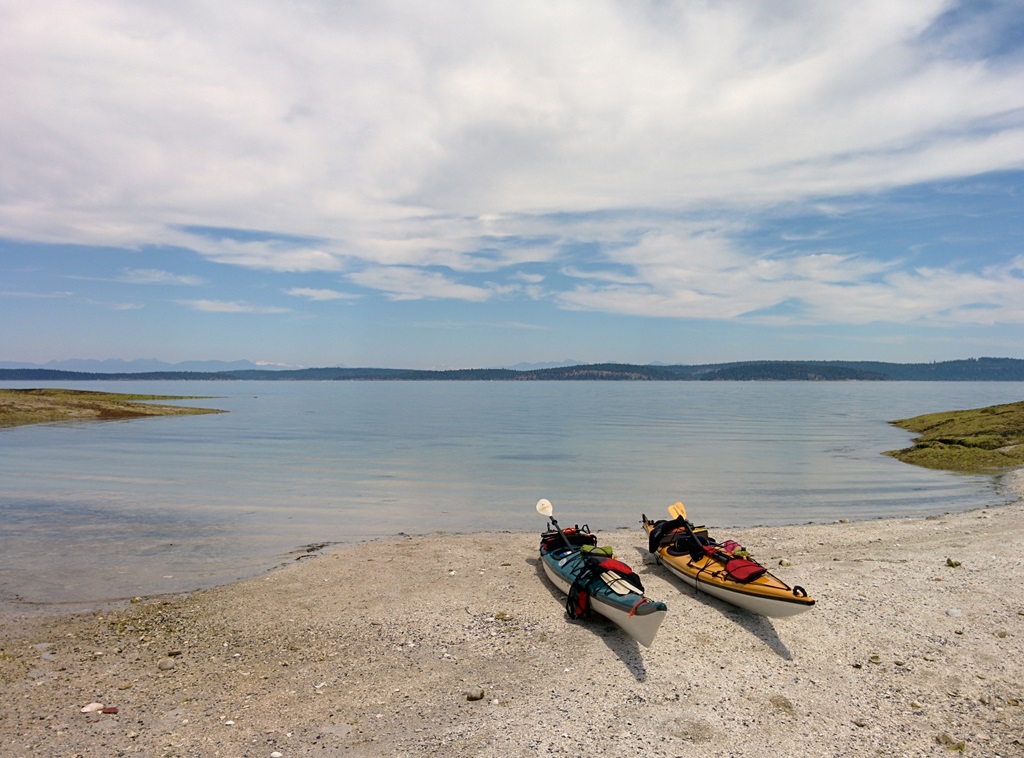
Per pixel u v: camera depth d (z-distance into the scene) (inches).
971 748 281.0
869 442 1716.3
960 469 1176.8
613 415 3125.0
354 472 1147.9
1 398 2524.6
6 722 289.3
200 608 445.4
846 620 419.8
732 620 422.9
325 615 431.2
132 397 3878.0
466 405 4237.2
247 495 915.4
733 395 6515.8
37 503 844.6
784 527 706.8
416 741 280.4
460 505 855.1
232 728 288.5
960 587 480.1
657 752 275.1
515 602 456.1
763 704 317.7
